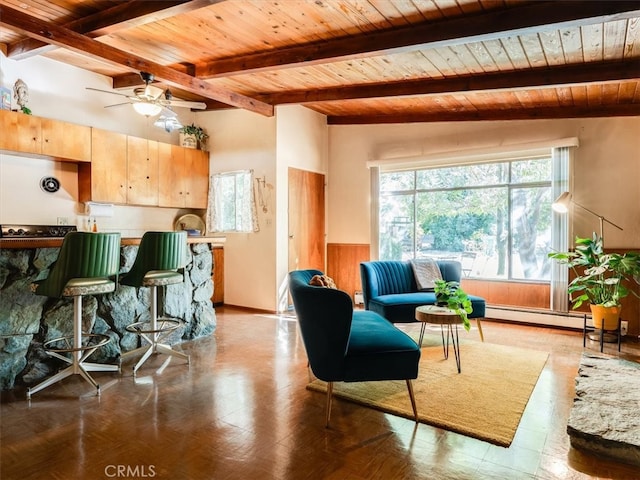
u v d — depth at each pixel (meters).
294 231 5.91
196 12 3.05
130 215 5.74
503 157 5.20
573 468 1.96
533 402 2.69
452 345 3.99
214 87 4.49
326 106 5.89
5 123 4.20
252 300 5.86
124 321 3.58
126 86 5.41
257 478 1.87
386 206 6.16
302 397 2.77
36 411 2.53
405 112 5.77
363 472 1.92
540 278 5.02
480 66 3.64
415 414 2.44
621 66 3.34
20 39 4.16
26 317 2.95
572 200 4.73
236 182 6.02
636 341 4.20
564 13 2.50
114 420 2.42
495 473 1.92
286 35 3.35
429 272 4.70
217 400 2.71
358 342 2.48
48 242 2.97
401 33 3.08
